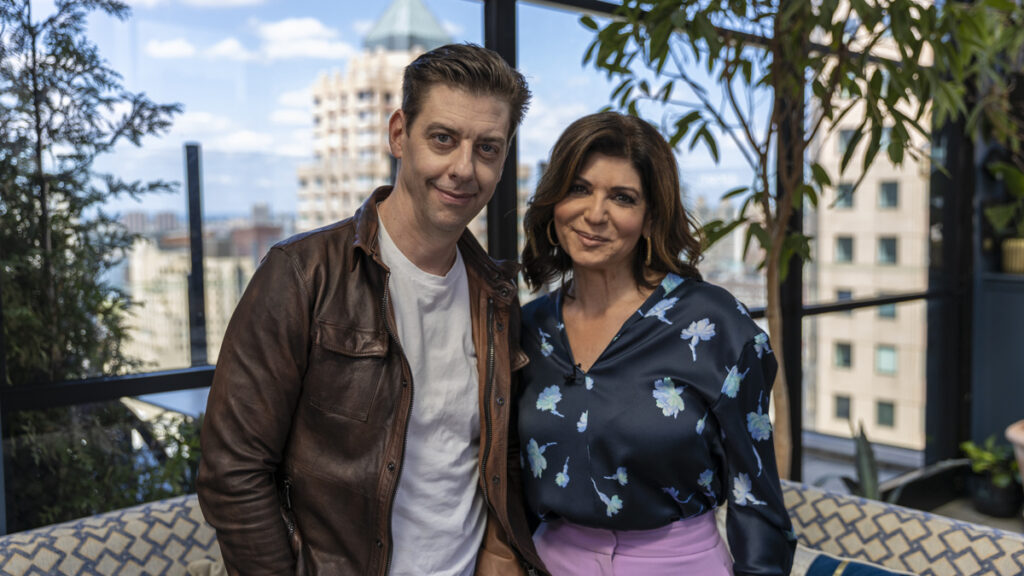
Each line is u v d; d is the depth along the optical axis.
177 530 1.68
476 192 1.20
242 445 1.14
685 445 1.35
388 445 1.21
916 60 2.06
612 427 1.37
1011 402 3.99
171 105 1.95
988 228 4.06
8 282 1.76
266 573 1.14
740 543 1.38
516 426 1.49
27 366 1.79
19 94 1.76
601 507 1.38
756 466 1.38
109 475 1.91
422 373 1.26
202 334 2.04
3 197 1.75
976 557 1.74
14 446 1.78
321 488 1.20
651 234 1.43
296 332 1.17
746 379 1.36
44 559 1.51
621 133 1.37
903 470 3.91
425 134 1.17
